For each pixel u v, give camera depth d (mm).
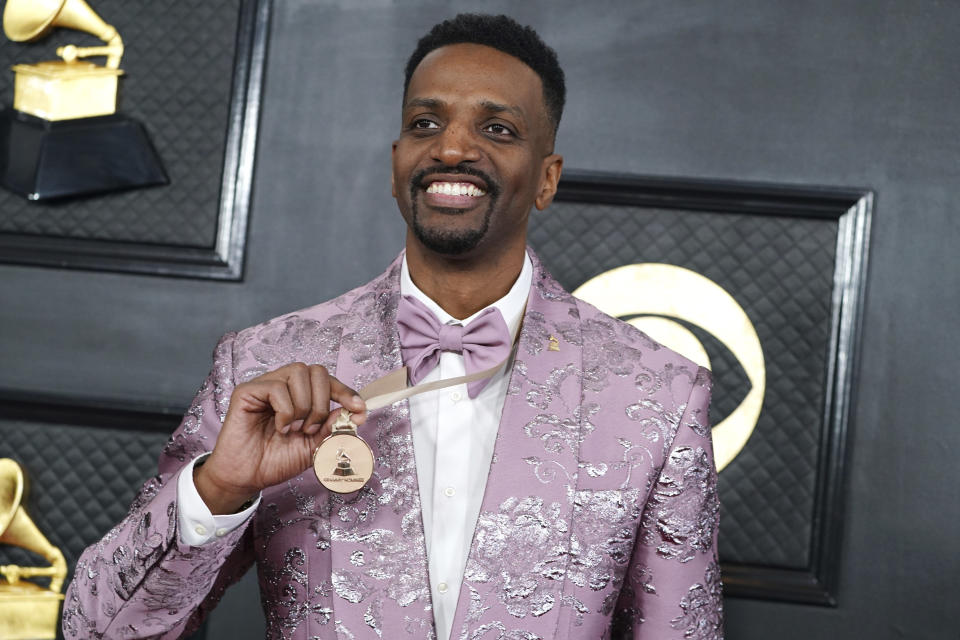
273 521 1452
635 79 2627
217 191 2652
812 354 2574
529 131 1520
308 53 2666
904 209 2588
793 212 2580
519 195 1498
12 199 2664
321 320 1586
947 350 2562
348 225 2645
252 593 2564
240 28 2654
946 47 2602
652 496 1496
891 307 2574
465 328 1505
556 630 1404
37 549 2602
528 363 1519
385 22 2666
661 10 2633
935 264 2574
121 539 1396
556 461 1457
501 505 1425
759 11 2625
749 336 2574
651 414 1513
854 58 2611
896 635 2523
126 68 2670
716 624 1523
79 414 2627
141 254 2639
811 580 2535
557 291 1649
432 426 1512
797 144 2604
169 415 2611
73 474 2631
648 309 2592
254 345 1559
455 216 1458
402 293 1589
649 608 1504
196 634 2543
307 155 2654
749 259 2592
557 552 1422
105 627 1390
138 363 2643
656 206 2602
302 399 1318
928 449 2547
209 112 2656
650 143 2613
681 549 1494
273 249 2645
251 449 1322
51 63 2680
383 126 2654
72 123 2619
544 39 2639
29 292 2656
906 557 2531
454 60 1517
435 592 1430
